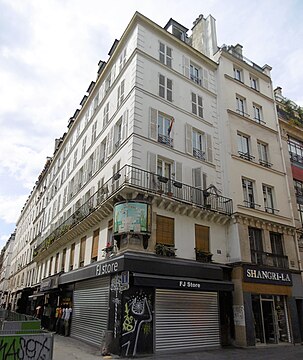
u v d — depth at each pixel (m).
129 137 14.35
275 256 16.44
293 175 20.44
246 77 20.98
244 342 13.23
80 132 23.98
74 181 22.69
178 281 12.08
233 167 16.98
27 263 35.88
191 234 14.36
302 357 10.74
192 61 19.00
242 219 15.80
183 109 16.94
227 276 14.73
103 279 13.11
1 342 6.63
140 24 16.89
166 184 14.12
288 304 15.63
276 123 21.11
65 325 16.05
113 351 10.73
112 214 14.25
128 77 16.34
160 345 11.29
